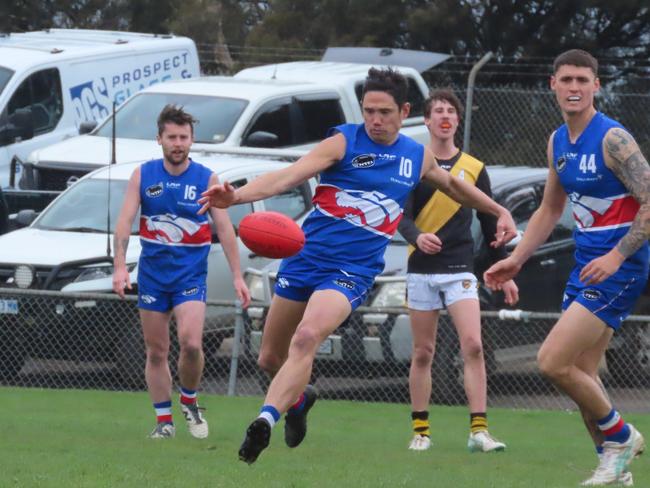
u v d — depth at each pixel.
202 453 29.48
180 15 103.50
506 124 68.62
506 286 30.22
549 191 26.22
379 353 39.91
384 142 24.84
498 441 31.55
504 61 90.06
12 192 55.16
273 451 30.34
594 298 24.62
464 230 31.31
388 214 24.89
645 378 44.47
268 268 43.84
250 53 93.25
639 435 25.72
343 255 24.75
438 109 31.48
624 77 84.50
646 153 70.12
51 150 58.59
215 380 45.62
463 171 31.48
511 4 91.75
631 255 24.23
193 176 31.45
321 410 38.88
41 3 106.69
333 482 25.09
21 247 43.91
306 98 61.56
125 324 41.84
